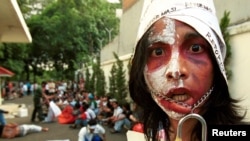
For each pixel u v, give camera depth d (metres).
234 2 5.39
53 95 16.31
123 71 11.98
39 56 31.45
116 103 10.83
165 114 1.40
